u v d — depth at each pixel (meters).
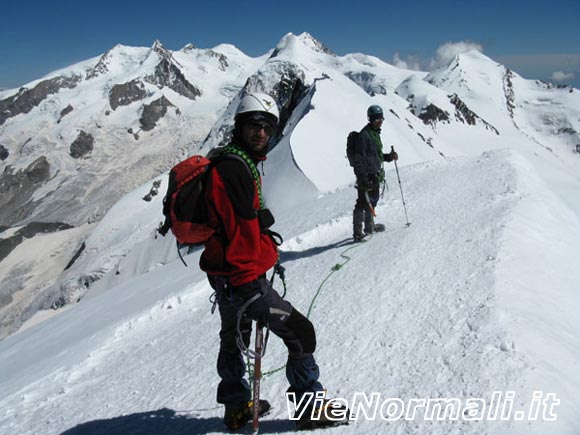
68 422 4.48
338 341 4.76
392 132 43.78
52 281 133.88
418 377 3.80
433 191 11.58
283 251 9.52
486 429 3.04
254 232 2.90
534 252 6.34
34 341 11.43
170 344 6.11
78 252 127.38
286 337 3.21
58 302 98.12
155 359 5.70
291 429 3.39
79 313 13.15
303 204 18.22
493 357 3.77
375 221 9.78
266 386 4.16
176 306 7.84
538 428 2.99
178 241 3.03
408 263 6.57
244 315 3.17
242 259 2.95
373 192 8.52
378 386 3.81
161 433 3.81
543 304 4.84
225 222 2.89
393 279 6.10
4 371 9.41
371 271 6.64
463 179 12.49
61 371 6.24
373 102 50.91
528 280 5.38
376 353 4.34
